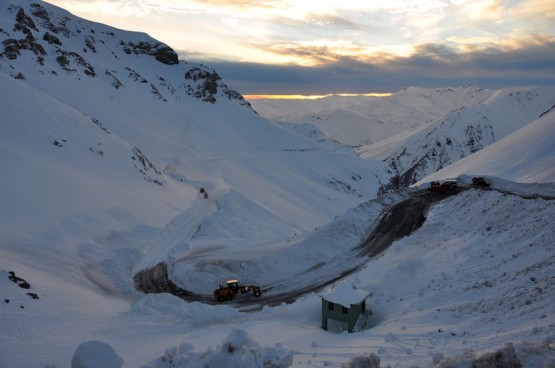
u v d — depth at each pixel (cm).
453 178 5862
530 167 5462
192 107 18400
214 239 4981
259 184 12531
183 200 7069
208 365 955
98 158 6419
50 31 17762
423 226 3850
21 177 4578
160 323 2594
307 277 3541
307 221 10038
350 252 3869
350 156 18062
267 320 2662
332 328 2433
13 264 2906
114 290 3391
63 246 3819
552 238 2472
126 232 4709
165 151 12888
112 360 881
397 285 2825
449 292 2422
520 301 1920
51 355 1884
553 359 1004
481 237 3117
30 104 6316
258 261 3856
